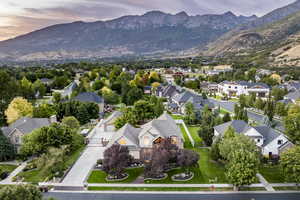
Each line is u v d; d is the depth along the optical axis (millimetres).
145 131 54688
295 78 175750
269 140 56219
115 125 73312
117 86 133750
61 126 57844
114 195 41812
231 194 41875
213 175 48312
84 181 46312
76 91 112312
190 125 82125
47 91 138750
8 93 91312
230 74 189375
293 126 58438
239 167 41219
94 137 70938
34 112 72750
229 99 130875
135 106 80062
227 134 54438
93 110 85688
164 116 68062
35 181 46188
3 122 76875
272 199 40281
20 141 58781
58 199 40656
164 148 48594
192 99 97625
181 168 50906
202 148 62438
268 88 135875
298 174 40750
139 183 45469
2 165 52625
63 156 51062
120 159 46406
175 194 41969
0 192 27266
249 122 84562
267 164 52469
